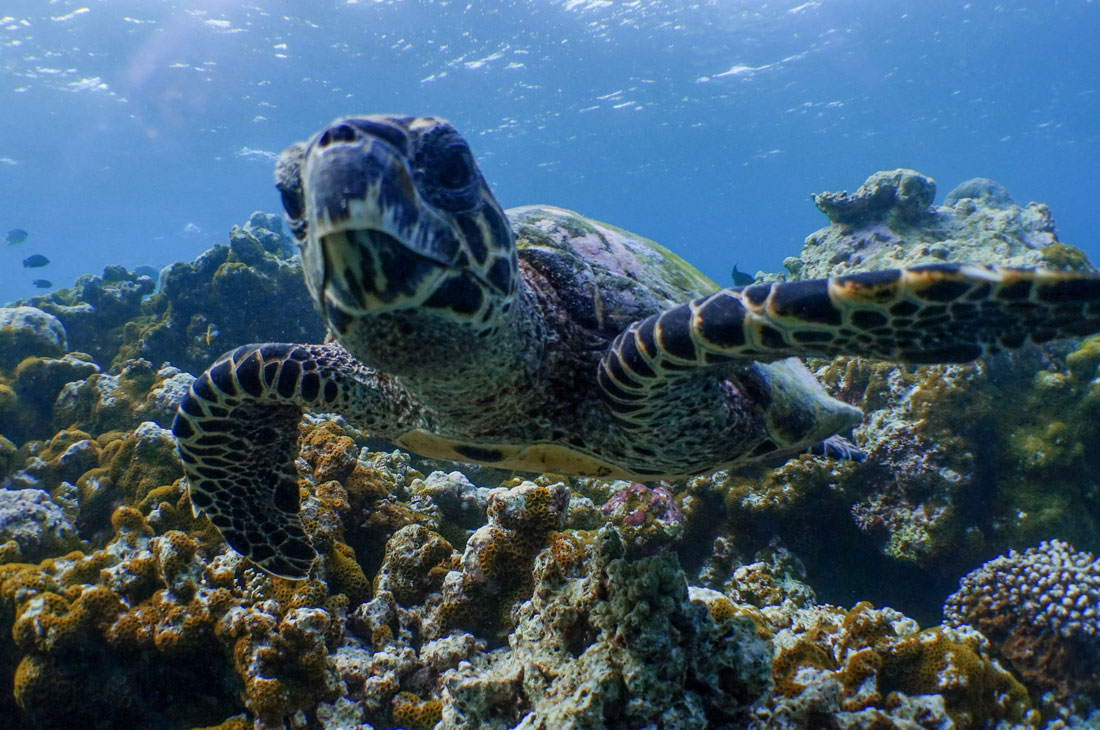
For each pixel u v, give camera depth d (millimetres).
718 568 1112
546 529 777
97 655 714
